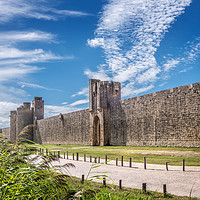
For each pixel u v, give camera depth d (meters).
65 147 52.00
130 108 43.91
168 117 35.47
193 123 31.56
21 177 4.41
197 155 24.44
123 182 13.44
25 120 94.88
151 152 29.12
